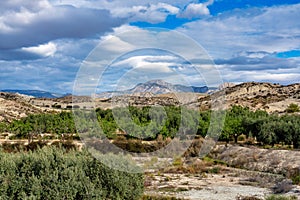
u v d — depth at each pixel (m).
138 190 14.53
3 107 110.12
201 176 28.34
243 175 29.78
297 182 25.19
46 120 52.47
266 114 58.91
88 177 12.96
